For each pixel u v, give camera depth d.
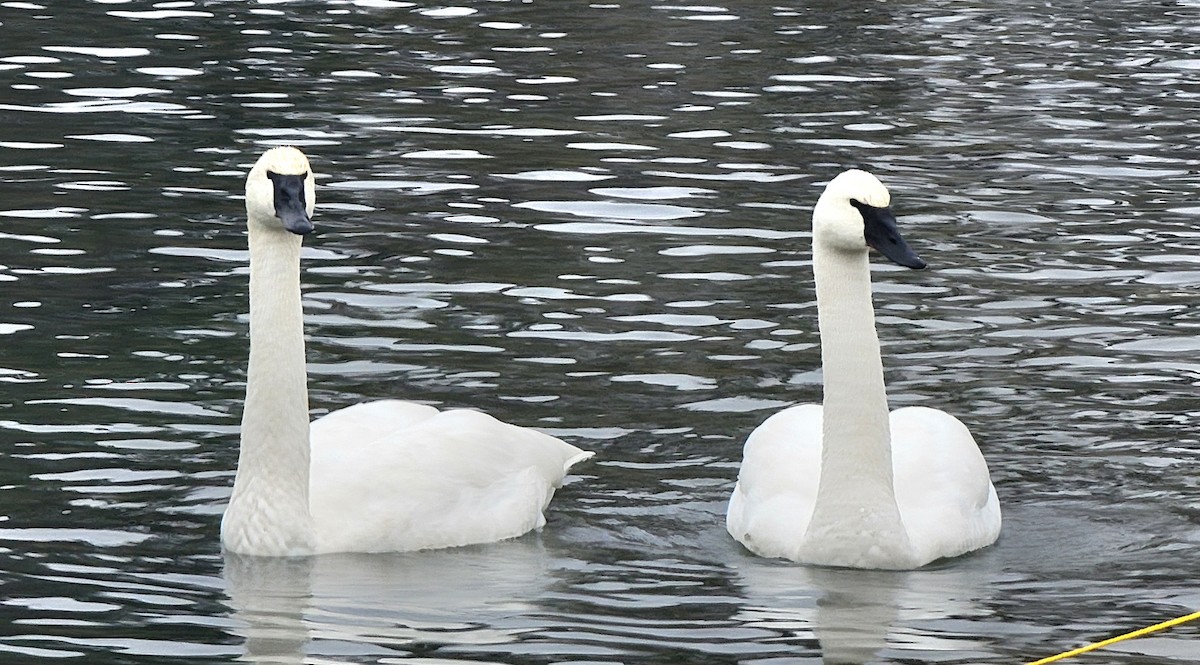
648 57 30.84
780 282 18.83
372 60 30.09
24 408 15.00
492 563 12.73
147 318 17.28
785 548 12.85
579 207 21.69
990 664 10.82
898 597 12.03
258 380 12.77
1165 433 14.95
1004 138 25.53
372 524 13.02
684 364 16.42
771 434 13.88
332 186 22.41
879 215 12.34
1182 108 27.48
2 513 13.10
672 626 11.45
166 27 32.16
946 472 13.41
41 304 17.58
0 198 21.34
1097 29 33.81
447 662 10.77
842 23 34.09
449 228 20.69
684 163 23.88
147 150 23.83
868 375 12.59
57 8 33.56
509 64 30.08
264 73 28.78
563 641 11.13
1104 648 11.06
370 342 16.83
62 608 11.55
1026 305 18.12
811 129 25.91
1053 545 13.08
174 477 13.88
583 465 14.45
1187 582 12.28
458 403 15.44
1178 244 20.27
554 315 17.67
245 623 11.41
